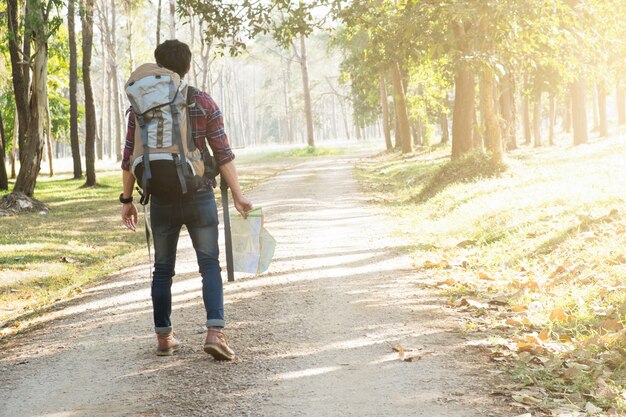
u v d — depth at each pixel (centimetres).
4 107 4953
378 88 6019
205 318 682
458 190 1867
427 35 1941
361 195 2312
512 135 3903
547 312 638
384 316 654
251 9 2231
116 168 5466
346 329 610
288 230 1433
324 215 1711
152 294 547
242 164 5700
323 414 410
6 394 494
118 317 731
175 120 491
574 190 1360
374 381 464
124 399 460
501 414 394
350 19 2184
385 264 965
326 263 995
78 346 618
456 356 513
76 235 1764
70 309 823
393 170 3484
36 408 458
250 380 480
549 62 2027
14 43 2827
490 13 1764
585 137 3406
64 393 484
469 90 2650
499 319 631
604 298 656
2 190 3425
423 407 412
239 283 872
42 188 3709
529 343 515
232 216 540
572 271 774
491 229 1177
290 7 2244
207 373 501
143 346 593
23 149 2642
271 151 7944
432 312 665
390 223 1480
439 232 1278
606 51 2120
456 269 910
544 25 1841
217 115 509
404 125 4722
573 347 520
